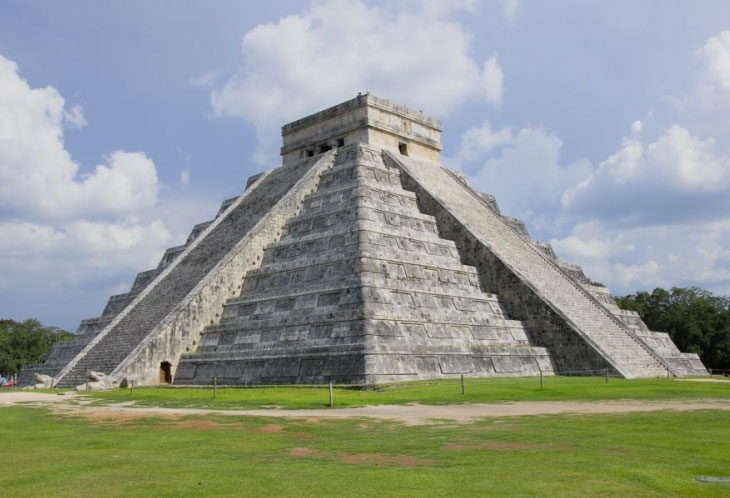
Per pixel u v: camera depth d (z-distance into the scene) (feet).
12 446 51.39
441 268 139.13
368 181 153.58
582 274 189.67
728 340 215.72
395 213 147.33
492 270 146.41
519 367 128.98
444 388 99.35
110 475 38.81
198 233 185.06
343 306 118.93
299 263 135.44
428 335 122.01
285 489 34.01
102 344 143.13
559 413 67.82
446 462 40.83
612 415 64.59
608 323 144.87
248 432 57.41
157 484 35.81
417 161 189.98
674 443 46.39
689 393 90.68
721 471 36.83
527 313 139.74
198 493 33.55
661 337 167.02
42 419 70.90
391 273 127.13
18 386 165.58
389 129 184.55
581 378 120.16
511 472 37.19
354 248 128.26
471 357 123.03
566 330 132.98
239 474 38.06
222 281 143.33
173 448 48.98
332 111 187.62
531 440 49.03
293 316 125.08
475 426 58.23
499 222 172.35
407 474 37.17
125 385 124.57
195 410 78.84
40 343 270.26
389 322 116.16
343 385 104.73
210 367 128.98
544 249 187.11
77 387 121.39
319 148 192.54
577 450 44.14
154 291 154.61
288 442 51.11
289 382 116.16
